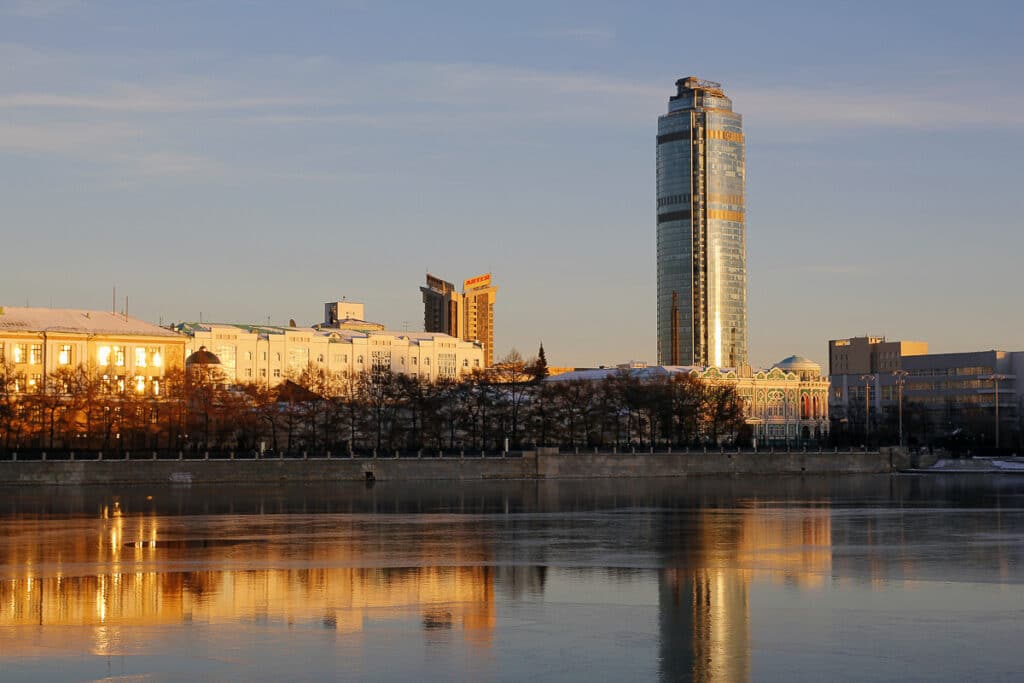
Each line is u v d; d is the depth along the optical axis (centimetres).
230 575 11281
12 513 18112
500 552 13125
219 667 7650
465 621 9038
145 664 7706
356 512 18562
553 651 8075
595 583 10844
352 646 8200
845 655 7956
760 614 9306
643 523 16725
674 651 8075
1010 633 8588
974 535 15000
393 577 11181
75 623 8919
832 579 11088
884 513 18625
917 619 9088
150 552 13038
